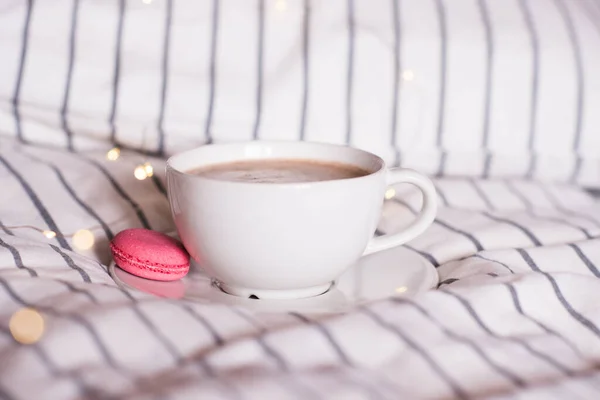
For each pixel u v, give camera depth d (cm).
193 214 48
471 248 57
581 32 71
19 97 68
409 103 69
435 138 70
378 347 43
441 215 62
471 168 71
